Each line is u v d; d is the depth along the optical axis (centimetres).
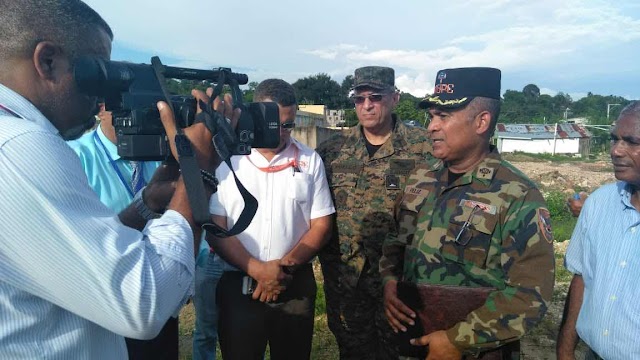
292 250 288
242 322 281
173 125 137
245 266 275
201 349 373
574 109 9375
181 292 126
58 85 128
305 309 293
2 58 121
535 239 203
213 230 139
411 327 225
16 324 113
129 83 138
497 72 229
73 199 113
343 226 340
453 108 224
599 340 202
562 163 3872
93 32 135
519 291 200
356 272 338
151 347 248
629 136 192
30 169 108
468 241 219
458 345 204
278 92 293
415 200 257
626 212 206
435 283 228
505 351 215
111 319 114
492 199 218
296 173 294
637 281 193
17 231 107
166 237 126
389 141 346
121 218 172
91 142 265
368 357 343
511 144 5197
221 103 152
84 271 111
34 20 121
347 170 347
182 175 130
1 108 117
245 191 160
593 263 215
